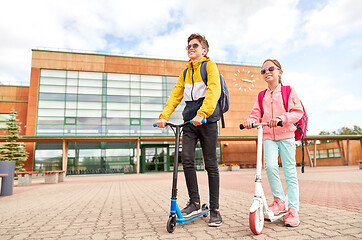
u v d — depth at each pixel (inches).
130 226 112.6
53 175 509.7
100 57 1094.4
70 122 1011.3
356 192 221.5
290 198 108.8
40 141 933.2
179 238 90.0
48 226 117.6
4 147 845.2
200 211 114.5
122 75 1105.4
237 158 1160.8
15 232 107.2
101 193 279.0
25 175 458.9
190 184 113.7
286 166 112.0
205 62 116.9
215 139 113.4
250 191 257.1
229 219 121.0
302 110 111.1
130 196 239.8
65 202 208.5
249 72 1262.3
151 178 597.6
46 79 1026.1
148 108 1103.0
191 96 117.0
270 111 117.7
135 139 956.0
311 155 1496.1
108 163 994.7
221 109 114.8
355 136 1162.0
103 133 1031.0
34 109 989.2
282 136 112.3
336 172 593.6
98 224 118.9
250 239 86.6
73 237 96.3
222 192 250.2
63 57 1056.2
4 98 1080.8
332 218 116.3
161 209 158.9
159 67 1154.0
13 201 227.3
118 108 1069.8
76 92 1042.1
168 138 964.0
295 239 85.0
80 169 967.0
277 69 120.0
